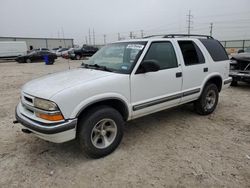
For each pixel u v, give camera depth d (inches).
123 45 159.3
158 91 152.6
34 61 997.8
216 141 151.4
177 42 168.6
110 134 135.6
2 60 1182.9
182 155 133.6
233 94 289.9
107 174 116.3
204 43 193.3
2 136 163.9
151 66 135.6
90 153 126.5
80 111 117.0
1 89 345.7
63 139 114.5
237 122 186.1
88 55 1138.0
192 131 168.2
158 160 128.5
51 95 111.2
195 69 177.0
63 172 118.7
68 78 132.7
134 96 139.9
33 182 111.0
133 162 126.8
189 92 174.9
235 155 132.8
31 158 133.2
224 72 209.5
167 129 172.7
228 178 111.2
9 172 119.3
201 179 110.7
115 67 145.4
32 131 120.0
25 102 126.0
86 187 106.8
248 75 303.0
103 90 124.6
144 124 183.2
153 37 169.8
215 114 206.5
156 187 105.7
